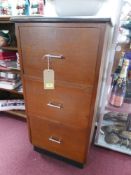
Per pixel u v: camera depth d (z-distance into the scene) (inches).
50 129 39.9
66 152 41.4
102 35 25.6
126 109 42.6
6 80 54.4
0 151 47.2
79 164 42.3
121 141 49.3
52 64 31.2
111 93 44.0
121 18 37.9
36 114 39.2
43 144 43.8
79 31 26.6
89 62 28.3
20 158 45.3
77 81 30.7
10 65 50.4
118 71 44.1
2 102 59.3
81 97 32.0
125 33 41.3
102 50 26.7
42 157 45.8
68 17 26.3
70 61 29.5
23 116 59.2
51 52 30.3
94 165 43.7
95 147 49.6
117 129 51.8
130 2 36.0
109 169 42.7
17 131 55.0
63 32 27.7
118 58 44.3
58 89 33.3
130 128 51.5
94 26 25.5
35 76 34.1
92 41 26.6
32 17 28.8
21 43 32.1
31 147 48.9
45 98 35.8
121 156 46.8
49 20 27.5
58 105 35.1
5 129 55.9
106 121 54.6
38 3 43.8
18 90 55.1
